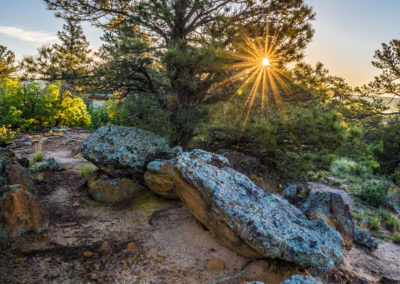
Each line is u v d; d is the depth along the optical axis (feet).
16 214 14.53
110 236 16.24
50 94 49.67
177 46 21.90
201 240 15.76
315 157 22.70
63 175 25.26
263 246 13.00
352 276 15.99
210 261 13.85
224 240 14.70
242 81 23.88
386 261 21.24
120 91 26.86
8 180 17.76
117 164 21.67
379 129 64.23
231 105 22.54
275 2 24.68
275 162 24.91
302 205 23.02
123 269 13.23
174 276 13.03
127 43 21.45
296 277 11.02
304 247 13.47
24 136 42.16
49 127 51.88
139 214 19.07
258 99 23.31
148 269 13.39
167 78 24.14
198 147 27.20
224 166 18.79
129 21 24.61
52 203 19.60
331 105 25.63
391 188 42.88
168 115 23.81
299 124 21.47
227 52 21.99
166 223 17.92
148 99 24.31
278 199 17.70
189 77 22.30
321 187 39.09
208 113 22.91
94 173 23.39
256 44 23.08
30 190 19.57
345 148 24.50
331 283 14.47
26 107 48.85
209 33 24.41
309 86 24.82
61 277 12.10
